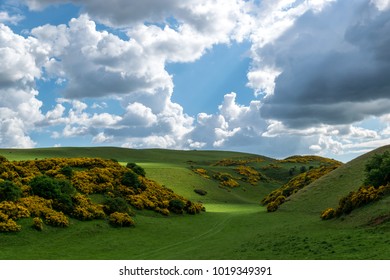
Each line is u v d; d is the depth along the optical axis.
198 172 129.50
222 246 36.19
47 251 33.28
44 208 41.69
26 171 53.94
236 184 130.00
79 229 40.72
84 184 53.66
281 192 88.12
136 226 46.31
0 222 35.97
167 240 41.69
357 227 34.75
